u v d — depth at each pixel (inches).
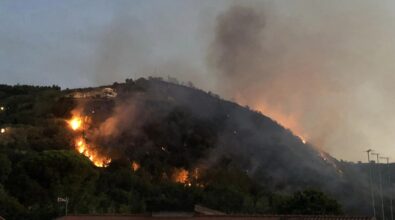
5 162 5260.8
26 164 5354.3
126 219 2620.6
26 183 5103.3
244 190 6732.3
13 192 5064.0
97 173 5693.9
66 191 5142.7
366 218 2517.2
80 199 4864.7
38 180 5270.7
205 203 5423.2
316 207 3892.7
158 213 2652.6
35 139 7396.7
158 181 6756.9
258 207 5359.3
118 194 5442.9
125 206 4788.4
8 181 5172.2
